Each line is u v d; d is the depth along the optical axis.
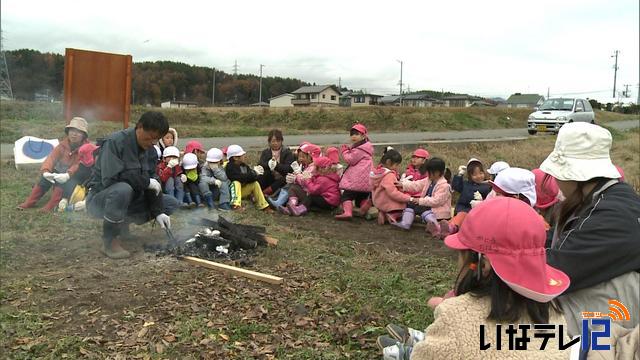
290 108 31.03
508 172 4.31
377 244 6.20
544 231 2.05
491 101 88.44
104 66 8.95
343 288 4.51
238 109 30.75
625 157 14.68
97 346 3.44
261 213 7.52
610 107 67.44
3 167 9.81
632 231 2.44
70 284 4.42
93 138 16.08
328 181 7.73
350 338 3.62
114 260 5.08
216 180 7.70
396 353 2.90
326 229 6.85
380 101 82.62
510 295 2.04
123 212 5.08
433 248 6.17
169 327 3.69
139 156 5.22
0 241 5.55
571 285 2.50
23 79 55.66
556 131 21.17
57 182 6.95
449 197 6.82
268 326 3.74
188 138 17.97
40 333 3.58
